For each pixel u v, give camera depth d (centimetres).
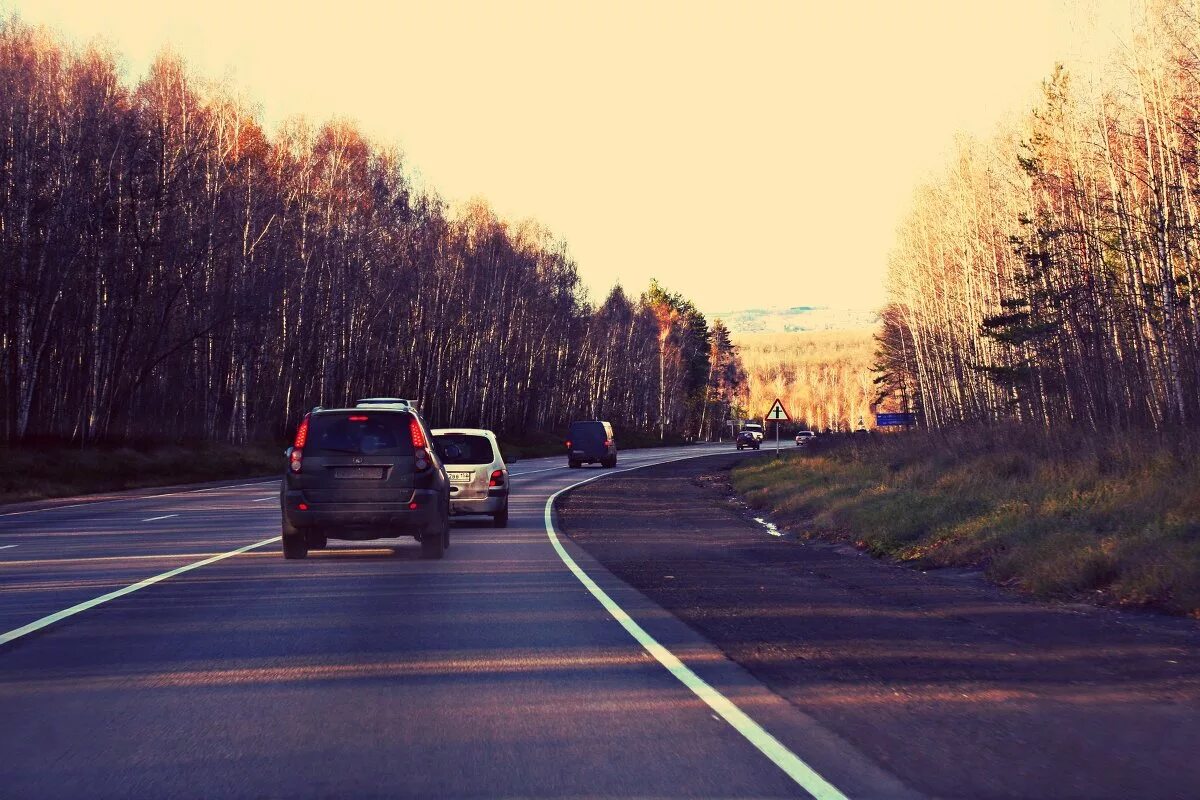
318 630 962
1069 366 3859
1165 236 3434
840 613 1066
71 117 4794
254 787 521
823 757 568
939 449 3081
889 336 9275
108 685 742
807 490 2877
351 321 6556
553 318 10188
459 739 605
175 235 5244
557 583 1298
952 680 753
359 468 1511
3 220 4559
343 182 6500
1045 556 1294
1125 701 687
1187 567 1090
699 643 900
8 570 1417
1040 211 4781
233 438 5756
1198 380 2909
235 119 5684
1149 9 3575
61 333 4994
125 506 2850
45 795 510
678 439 13888
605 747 588
